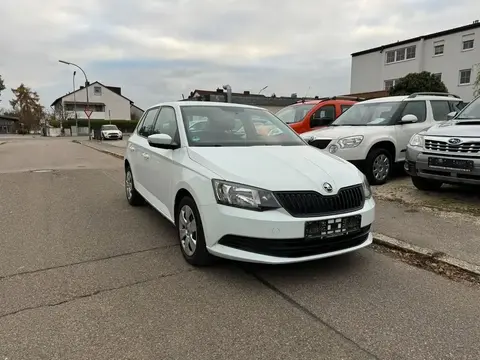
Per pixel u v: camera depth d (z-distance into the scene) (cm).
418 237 448
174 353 243
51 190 789
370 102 877
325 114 1001
